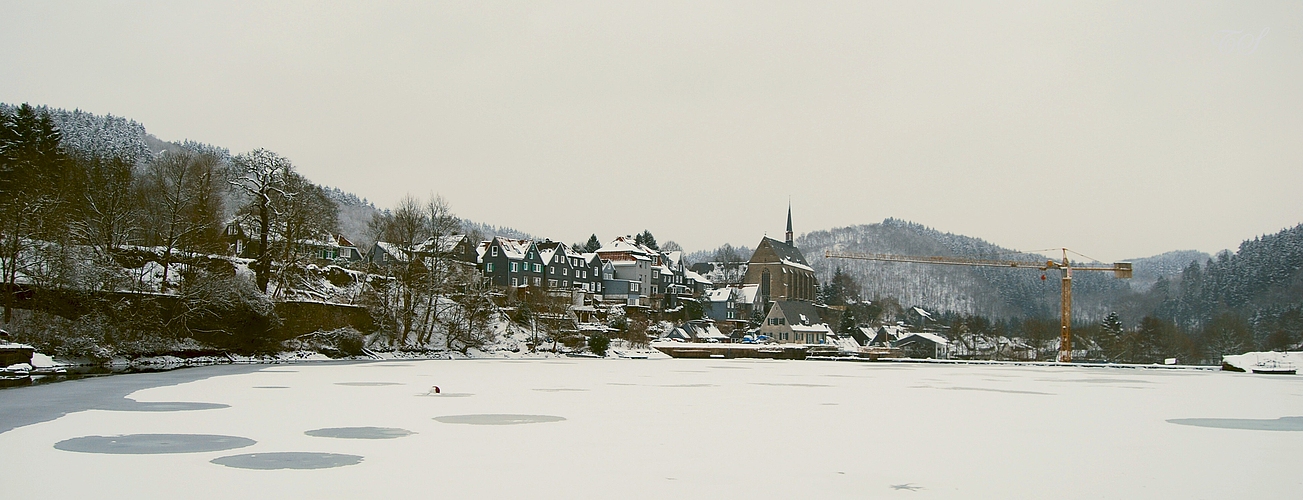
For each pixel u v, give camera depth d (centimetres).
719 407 4244
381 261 16475
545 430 3244
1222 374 9444
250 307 9206
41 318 7188
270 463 2456
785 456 2659
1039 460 2616
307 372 7231
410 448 2761
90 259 7850
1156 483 2256
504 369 8450
